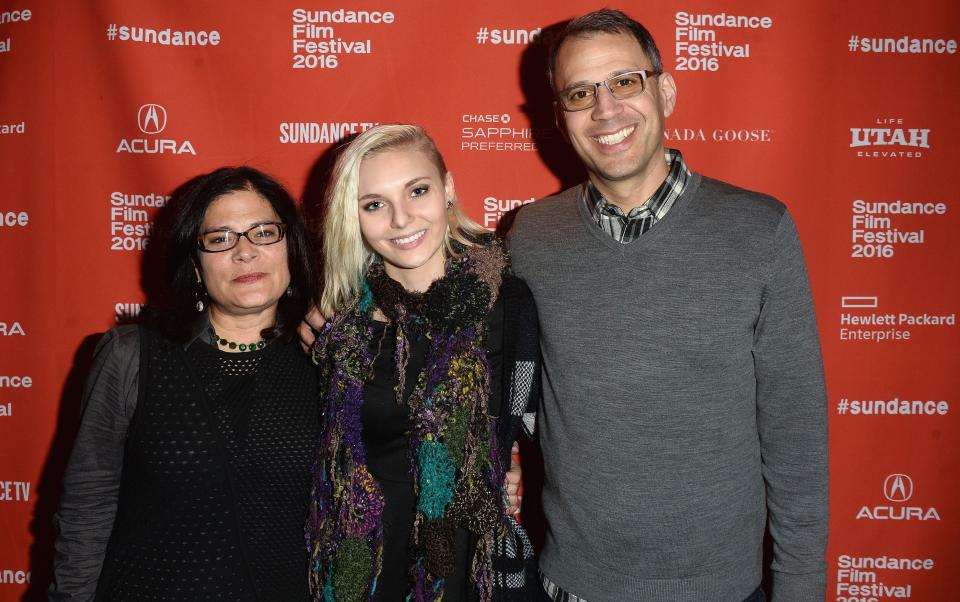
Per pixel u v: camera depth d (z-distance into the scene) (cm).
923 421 213
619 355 150
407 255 156
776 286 147
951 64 208
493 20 211
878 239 211
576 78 155
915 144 209
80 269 216
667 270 150
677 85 210
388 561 159
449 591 158
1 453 221
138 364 144
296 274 160
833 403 214
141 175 214
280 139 213
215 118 213
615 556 151
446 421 152
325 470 154
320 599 155
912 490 215
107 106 212
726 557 149
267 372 154
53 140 214
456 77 212
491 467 157
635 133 151
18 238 217
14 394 220
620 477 149
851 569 218
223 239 146
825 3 208
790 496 152
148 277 216
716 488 148
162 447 142
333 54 212
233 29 211
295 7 210
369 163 155
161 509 142
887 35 207
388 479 159
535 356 163
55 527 147
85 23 211
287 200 158
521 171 214
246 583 145
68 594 142
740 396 150
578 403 153
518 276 168
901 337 212
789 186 211
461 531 160
